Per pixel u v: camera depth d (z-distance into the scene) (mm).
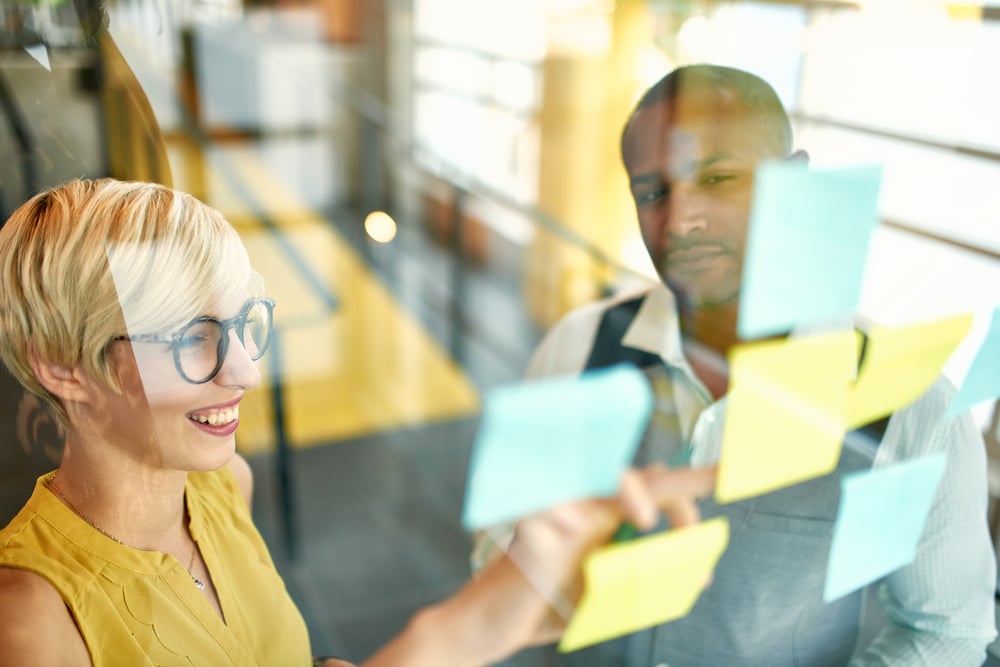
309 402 2285
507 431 778
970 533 692
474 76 3100
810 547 685
